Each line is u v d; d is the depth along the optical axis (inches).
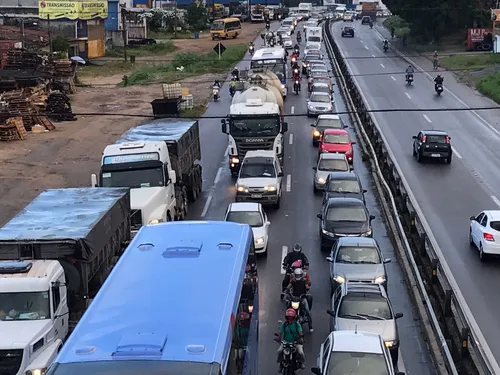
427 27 3710.6
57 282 607.5
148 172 967.0
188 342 366.3
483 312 758.5
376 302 673.0
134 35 4067.4
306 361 658.8
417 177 1365.7
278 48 2436.0
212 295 429.4
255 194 1155.3
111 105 2240.4
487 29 3447.3
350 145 1456.7
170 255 498.3
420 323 738.2
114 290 435.8
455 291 794.8
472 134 1787.6
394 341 634.8
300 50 3688.5
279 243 1010.7
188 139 1180.5
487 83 2440.9
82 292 645.9
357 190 1104.2
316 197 1253.1
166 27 4734.3
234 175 1403.8
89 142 1717.5
